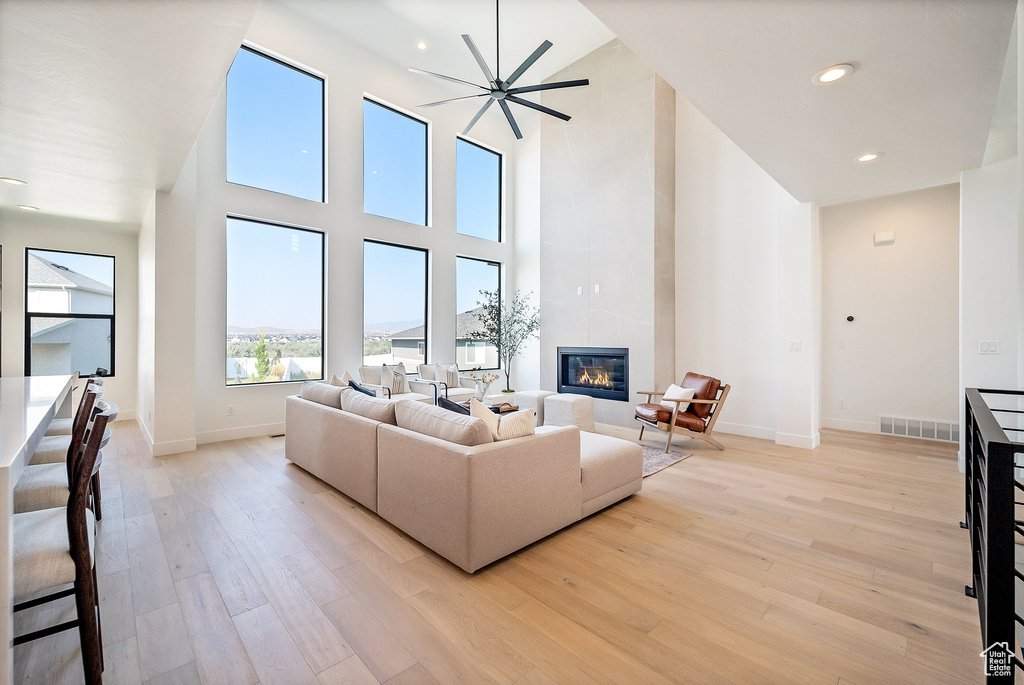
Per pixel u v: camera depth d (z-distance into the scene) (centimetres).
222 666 151
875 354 518
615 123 582
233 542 242
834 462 405
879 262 514
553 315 652
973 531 190
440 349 689
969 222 370
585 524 271
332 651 159
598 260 598
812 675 148
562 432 253
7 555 105
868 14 179
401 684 144
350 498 308
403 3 516
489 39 579
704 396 459
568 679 146
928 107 256
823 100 250
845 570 216
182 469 373
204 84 225
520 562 223
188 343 430
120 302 543
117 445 444
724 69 221
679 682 145
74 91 229
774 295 502
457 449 213
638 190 557
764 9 177
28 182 364
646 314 547
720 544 244
